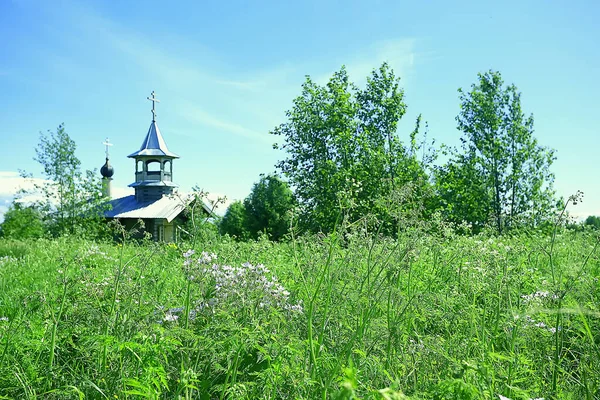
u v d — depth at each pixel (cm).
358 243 415
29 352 372
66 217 4072
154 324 350
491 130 3212
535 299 429
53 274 881
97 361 344
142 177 5997
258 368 348
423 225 427
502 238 869
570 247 819
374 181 2920
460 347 386
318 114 3412
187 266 419
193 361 347
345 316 393
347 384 172
